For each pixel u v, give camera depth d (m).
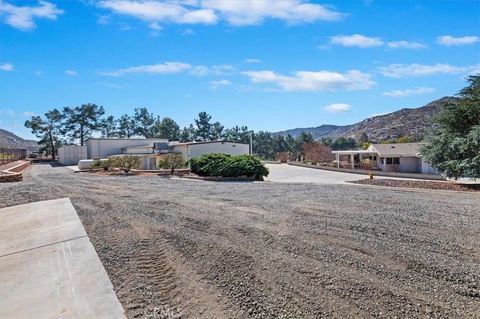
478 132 14.98
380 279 3.70
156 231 5.99
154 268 4.26
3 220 7.36
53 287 3.82
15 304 3.44
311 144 56.25
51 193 11.41
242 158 20.48
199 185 14.52
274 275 3.87
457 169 15.84
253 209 7.97
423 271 3.90
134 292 3.61
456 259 4.30
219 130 78.19
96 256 4.77
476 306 3.08
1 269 4.41
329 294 3.37
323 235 5.48
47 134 61.16
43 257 4.82
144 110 75.19
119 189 12.67
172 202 9.20
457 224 6.25
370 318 2.91
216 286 3.65
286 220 6.66
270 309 3.12
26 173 24.56
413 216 7.04
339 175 28.75
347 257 4.41
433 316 2.92
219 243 5.15
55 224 6.79
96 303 3.40
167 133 74.19
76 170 28.36
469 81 16.95
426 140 18.14
